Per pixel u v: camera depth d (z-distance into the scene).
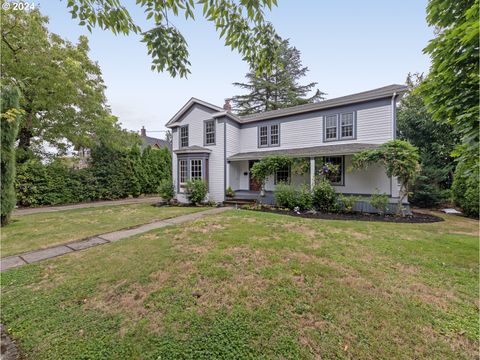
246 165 13.07
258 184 12.63
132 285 2.93
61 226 6.38
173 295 2.69
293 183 11.33
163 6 2.31
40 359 1.89
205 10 2.37
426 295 2.63
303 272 3.16
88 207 10.53
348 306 2.42
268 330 2.10
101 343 2.03
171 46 2.57
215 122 12.25
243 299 2.56
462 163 3.17
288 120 11.60
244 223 6.01
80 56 11.58
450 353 1.83
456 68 2.96
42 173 11.07
